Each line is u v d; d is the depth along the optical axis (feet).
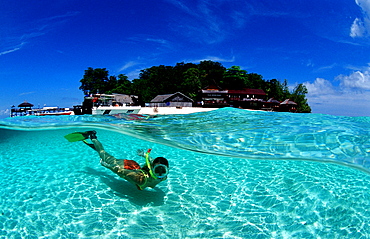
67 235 10.96
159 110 160.25
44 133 34.63
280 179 17.92
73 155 24.57
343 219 12.40
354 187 16.17
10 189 15.97
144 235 11.00
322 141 20.67
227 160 23.08
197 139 22.74
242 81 235.81
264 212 13.17
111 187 16.57
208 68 312.50
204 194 15.49
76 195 15.15
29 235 10.95
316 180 17.49
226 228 11.62
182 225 11.89
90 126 30.09
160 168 12.23
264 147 20.61
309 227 11.76
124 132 28.40
